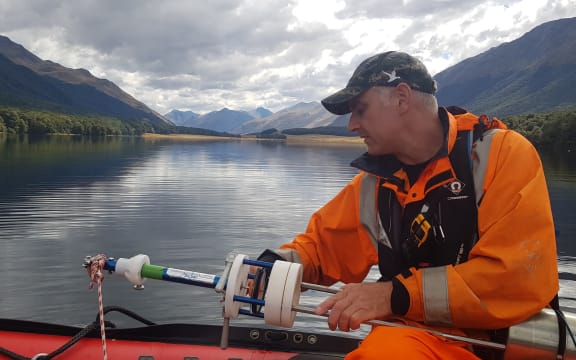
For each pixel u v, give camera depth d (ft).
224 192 56.70
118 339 7.91
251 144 333.21
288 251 7.06
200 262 25.71
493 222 5.53
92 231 32.48
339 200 7.10
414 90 5.94
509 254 5.28
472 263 5.42
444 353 5.38
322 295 19.17
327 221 7.09
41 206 43.70
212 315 17.13
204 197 51.80
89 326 7.79
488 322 5.36
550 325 5.47
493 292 5.32
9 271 22.31
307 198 51.93
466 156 5.82
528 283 5.29
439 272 5.47
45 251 26.53
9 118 383.65
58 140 272.51
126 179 70.28
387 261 6.30
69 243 28.76
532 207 5.35
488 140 5.79
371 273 22.04
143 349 7.66
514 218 5.33
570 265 24.71
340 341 7.75
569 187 63.62
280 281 5.69
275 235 32.83
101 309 6.25
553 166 105.91
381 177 6.29
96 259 6.22
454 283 5.36
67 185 60.80
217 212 41.60
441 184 5.85
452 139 5.87
